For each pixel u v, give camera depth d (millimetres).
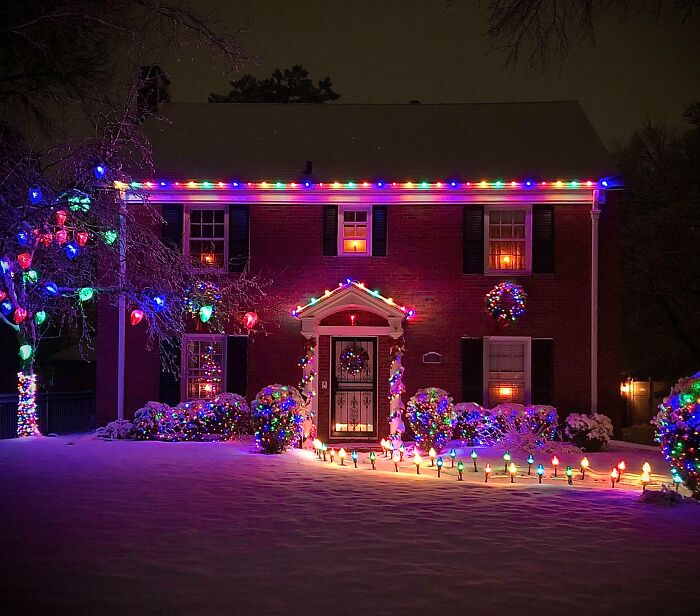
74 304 20250
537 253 19984
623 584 6699
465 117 23391
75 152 16719
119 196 18469
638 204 31328
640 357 34156
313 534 8398
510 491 11398
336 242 20297
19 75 15094
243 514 9445
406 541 8125
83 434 22344
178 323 19047
